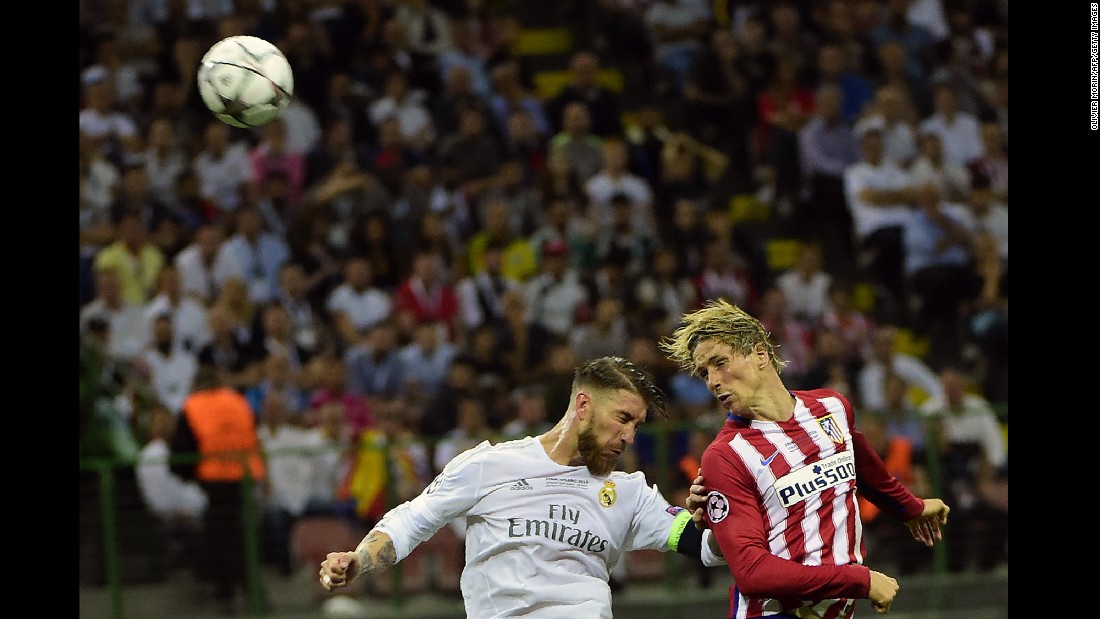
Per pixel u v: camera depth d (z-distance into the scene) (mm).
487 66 36625
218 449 23547
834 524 10758
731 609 11062
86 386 25000
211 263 30047
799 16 38125
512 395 27672
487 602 11414
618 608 23547
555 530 11281
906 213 33906
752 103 36812
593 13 40906
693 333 11086
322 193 31656
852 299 33875
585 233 31859
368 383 28062
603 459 11336
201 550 22844
